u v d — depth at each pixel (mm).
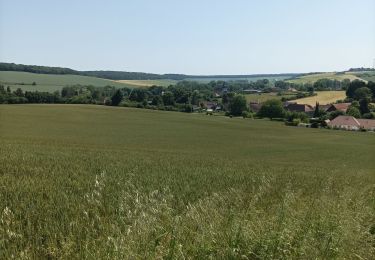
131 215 6715
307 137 91125
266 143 76188
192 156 39531
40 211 8031
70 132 73250
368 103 148375
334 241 6469
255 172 21578
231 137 83812
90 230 6754
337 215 7762
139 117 112562
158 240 5438
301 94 190375
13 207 8320
